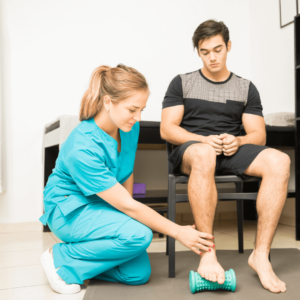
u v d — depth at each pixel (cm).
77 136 108
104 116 110
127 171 125
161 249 171
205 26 138
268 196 110
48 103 245
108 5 261
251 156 119
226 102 144
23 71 239
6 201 232
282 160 111
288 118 216
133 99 102
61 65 249
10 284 117
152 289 107
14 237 205
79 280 109
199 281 102
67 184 115
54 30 248
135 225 105
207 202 110
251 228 232
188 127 146
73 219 111
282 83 255
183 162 123
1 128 229
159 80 271
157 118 269
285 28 253
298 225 187
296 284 110
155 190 256
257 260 110
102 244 105
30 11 242
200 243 104
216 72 142
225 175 126
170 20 276
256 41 286
